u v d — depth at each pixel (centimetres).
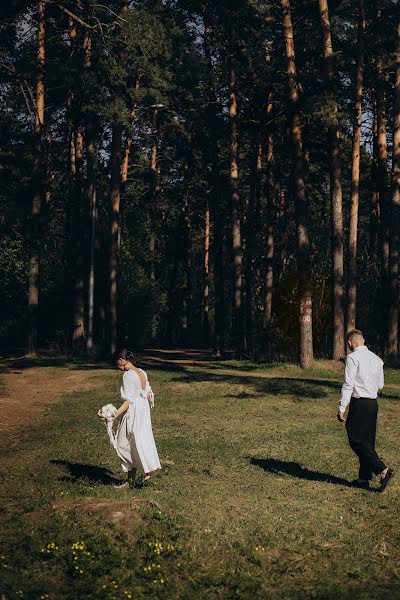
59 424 1664
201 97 4169
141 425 993
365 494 1000
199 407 1912
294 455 1281
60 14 3462
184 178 5728
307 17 3275
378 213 4072
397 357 3145
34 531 794
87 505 873
